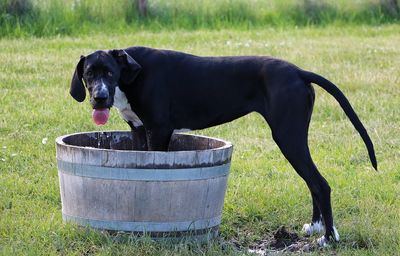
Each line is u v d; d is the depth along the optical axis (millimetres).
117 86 8133
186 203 7891
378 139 12438
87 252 7836
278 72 8039
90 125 12883
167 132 8312
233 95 8227
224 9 24828
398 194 10008
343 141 12367
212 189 8031
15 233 8266
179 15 24125
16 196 9578
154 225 7875
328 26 24938
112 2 23297
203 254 7711
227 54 19188
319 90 15695
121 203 7828
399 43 22031
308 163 7992
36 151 11445
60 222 8516
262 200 9484
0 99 14164
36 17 21750
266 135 12758
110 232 7953
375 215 9164
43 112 13398
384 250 7969
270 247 8391
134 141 8805
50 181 10156
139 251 7684
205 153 7840
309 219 9102
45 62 17641
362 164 11312
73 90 8180
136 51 8305
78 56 18547
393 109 14422
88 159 7812
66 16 22219
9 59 17719
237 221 9016
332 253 8078
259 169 10898
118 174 7738
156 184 7738
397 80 16734
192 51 19406
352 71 17688
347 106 8070
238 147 12023
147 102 8180
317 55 19531
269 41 21578
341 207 9508
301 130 7988
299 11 25594
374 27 24922
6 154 11203
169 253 7680
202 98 8266
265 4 26281
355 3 26359
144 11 23562
